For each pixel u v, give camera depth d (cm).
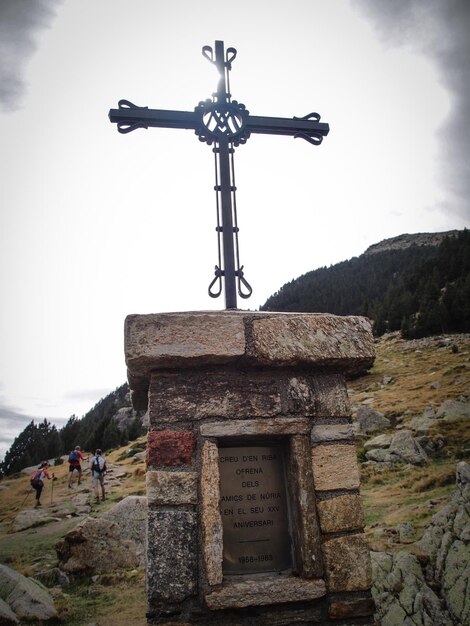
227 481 279
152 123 361
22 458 4572
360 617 256
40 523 1205
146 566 251
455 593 510
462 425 1886
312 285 9438
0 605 525
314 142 390
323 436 284
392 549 690
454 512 651
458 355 3691
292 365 288
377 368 3912
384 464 1546
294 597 251
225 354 275
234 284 346
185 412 275
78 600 621
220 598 244
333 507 271
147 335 273
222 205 359
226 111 375
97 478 1484
